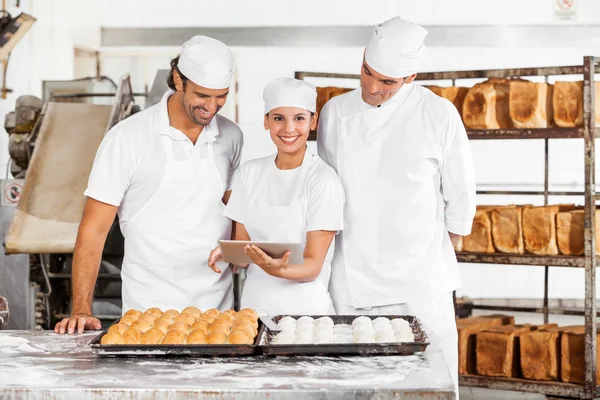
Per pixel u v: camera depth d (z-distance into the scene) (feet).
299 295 9.10
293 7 28.96
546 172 17.97
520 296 27.78
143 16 30.04
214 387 5.90
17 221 13.78
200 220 9.52
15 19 17.33
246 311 7.97
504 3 28.04
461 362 16.03
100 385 5.98
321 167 9.18
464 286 27.96
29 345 7.45
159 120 9.32
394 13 28.53
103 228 9.20
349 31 28.81
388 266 9.59
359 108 9.77
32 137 15.39
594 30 27.86
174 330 7.11
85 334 8.02
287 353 6.84
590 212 14.43
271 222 9.16
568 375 15.05
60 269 14.73
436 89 16.08
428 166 9.53
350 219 9.70
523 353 15.48
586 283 14.52
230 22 29.32
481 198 27.99
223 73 8.79
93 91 17.47
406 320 8.13
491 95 15.48
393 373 6.27
